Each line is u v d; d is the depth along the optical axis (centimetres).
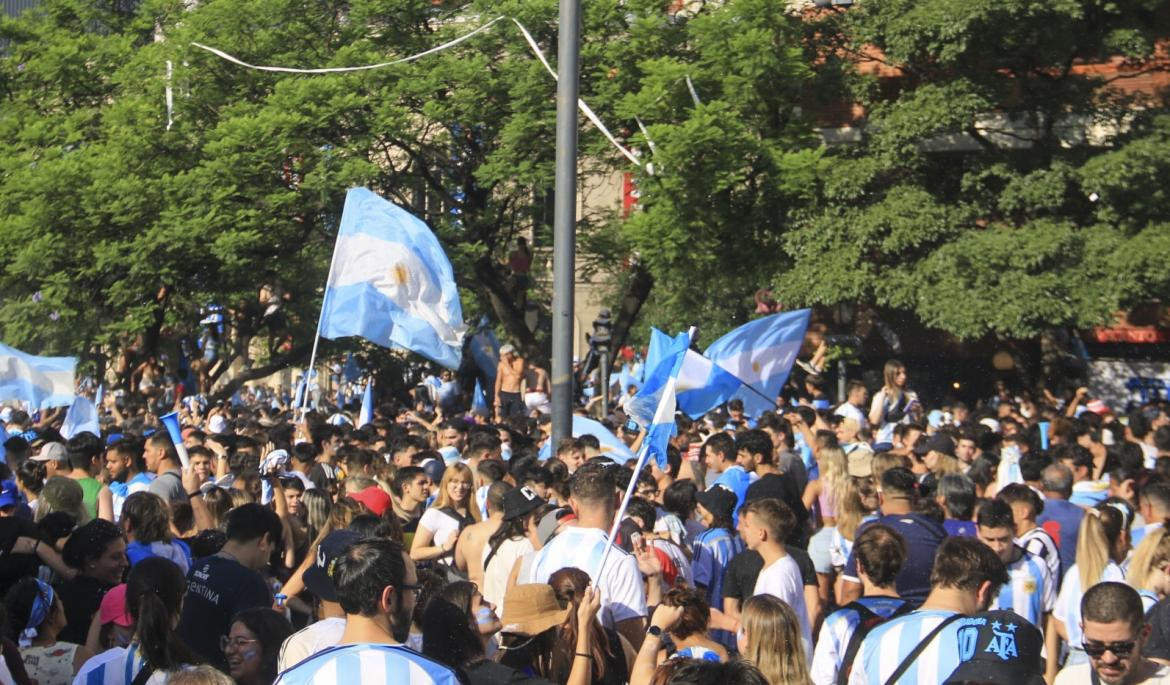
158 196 2730
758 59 2503
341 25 2938
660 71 2550
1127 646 555
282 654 588
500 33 2748
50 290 2759
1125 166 2477
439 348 1429
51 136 2919
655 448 795
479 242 2892
